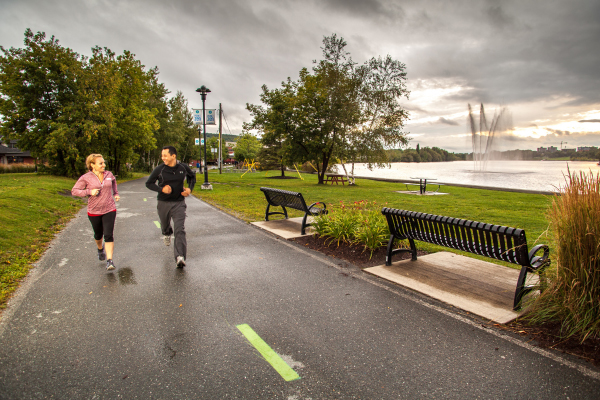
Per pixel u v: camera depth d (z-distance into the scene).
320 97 26.14
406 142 24.86
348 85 24.47
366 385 2.42
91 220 4.95
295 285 4.41
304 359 2.75
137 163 54.09
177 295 4.07
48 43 25.16
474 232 3.93
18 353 2.81
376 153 25.14
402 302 3.87
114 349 2.88
